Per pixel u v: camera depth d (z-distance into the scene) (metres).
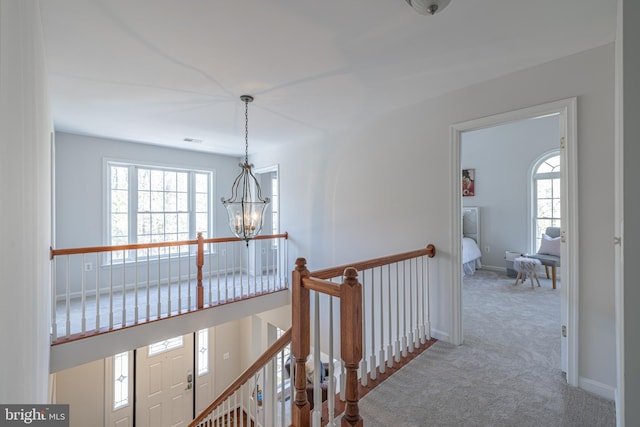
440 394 2.03
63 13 1.66
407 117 3.13
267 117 3.50
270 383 2.34
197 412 5.11
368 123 3.54
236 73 2.42
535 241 5.82
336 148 3.97
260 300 4.27
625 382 1.00
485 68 2.37
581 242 2.12
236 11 1.68
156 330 3.26
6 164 0.72
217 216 5.71
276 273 5.23
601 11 1.71
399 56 2.18
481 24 1.83
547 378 2.22
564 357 2.26
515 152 5.98
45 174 2.05
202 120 3.61
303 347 1.61
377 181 3.44
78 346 2.79
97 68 2.31
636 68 1.00
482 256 6.39
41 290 1.72
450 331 2.79
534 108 2.32
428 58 2.22
